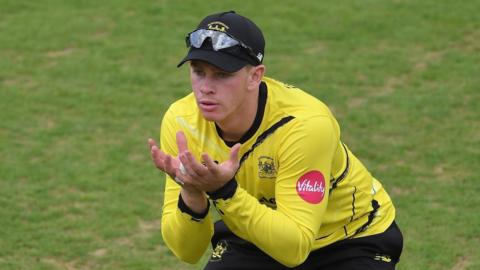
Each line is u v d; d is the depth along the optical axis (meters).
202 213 14.20
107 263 23.41
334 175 15.08
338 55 40.19
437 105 34.44
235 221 13.60
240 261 16.11
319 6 45.88
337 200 15.28
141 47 41.22
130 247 24.33
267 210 13.65
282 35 42.53
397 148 30.75
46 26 43.62
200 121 14.64
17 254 23.72
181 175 13.24
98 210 26.52
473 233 24.75
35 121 33.38
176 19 44.59
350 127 32.59
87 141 31.70
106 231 25.12
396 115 33.62
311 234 13.88
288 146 13.98
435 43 41.22
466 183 28.08
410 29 42.81
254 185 14.53
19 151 30.69
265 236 13.59
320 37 42.28
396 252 15.98
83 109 34.53
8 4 46.44
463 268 23.02
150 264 23.31
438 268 22.97
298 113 14.12
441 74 37.72
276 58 39.91
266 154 14.21
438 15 44.25
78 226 25.42
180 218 14.37
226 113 13.52
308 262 15.69
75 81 37.38
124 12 45.53
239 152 14.35
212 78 13.38
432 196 27.27
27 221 25.70
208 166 12.95
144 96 35.88
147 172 29.27
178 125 14.81
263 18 44.44
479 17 43.88
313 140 13.93
